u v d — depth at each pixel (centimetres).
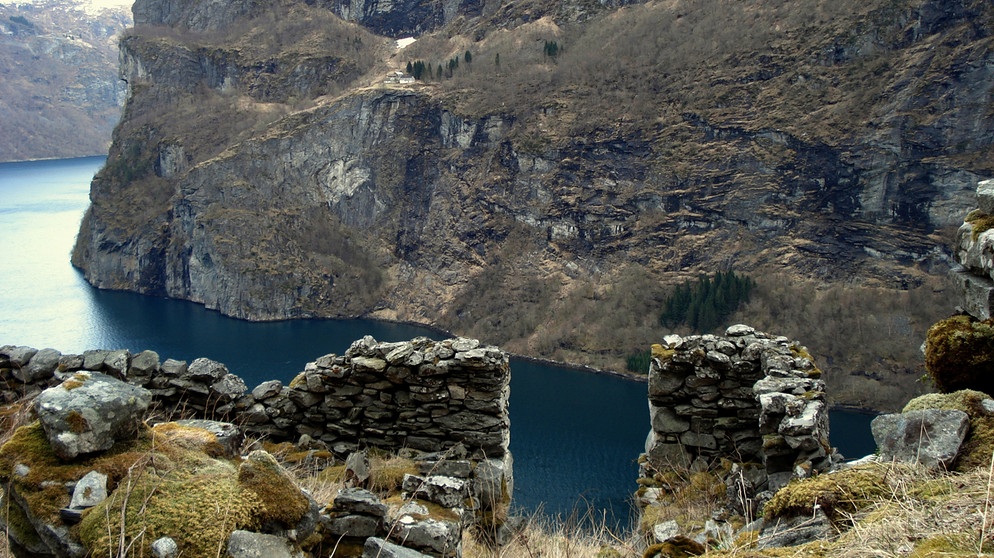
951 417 489
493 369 905
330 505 518
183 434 510
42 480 439
